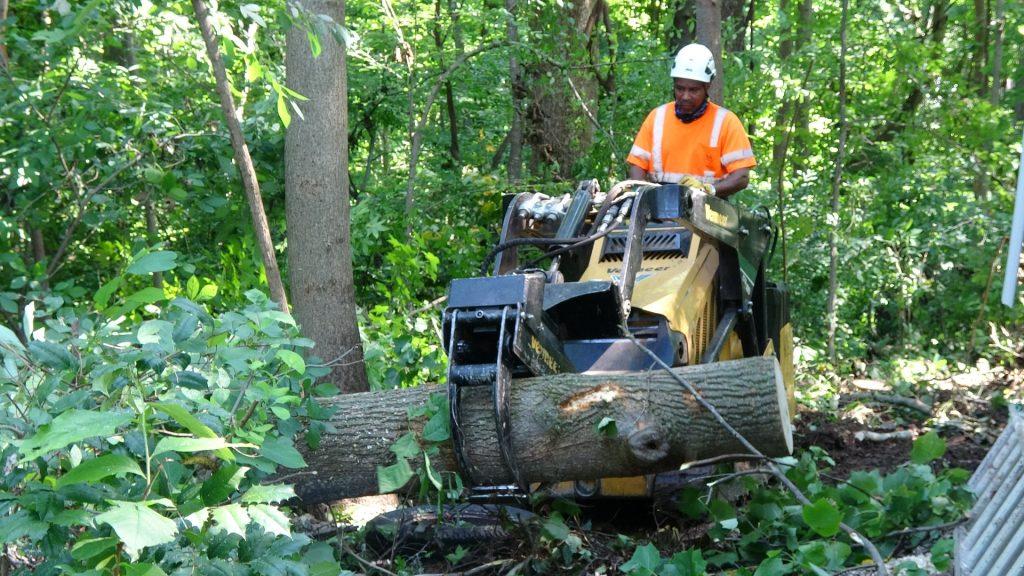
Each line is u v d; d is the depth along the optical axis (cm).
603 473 392
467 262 859
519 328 382
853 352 1032
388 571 414
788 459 480
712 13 849
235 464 325
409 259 759
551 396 386
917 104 1302
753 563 423
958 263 1066
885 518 411
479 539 462
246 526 299
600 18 1232
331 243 555
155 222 782
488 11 1031
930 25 1661
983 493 415
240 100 758
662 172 635
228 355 339
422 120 975
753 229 561
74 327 349
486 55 1188
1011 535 331
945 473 432
